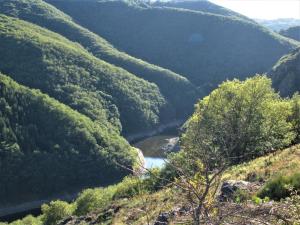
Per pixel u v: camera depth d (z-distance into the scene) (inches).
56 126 5201.8
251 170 709.3
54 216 2239.2
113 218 770.8
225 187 489.4
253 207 226.5
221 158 202.4
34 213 4237.2
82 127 5255.9
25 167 4601.4
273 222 264.2
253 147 1210.6
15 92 5324.8
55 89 6658.5
